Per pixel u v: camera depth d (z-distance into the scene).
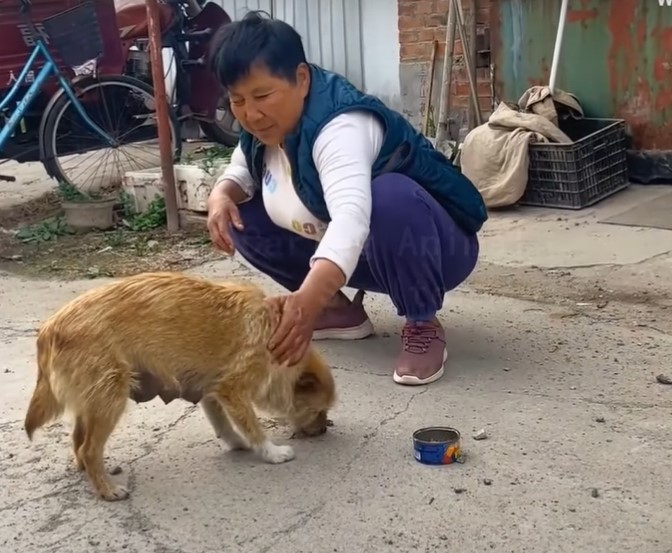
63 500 2.85
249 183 3.73
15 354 4.16
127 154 7.77
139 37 7.84
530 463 2.94
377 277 3.56
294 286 4.05
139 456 3.12
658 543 2.48
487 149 6.58
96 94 7.29
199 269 5.59
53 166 7.17
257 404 3.02
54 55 6.94
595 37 7.02
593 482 2.80
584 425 3.19
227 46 2.96
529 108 6.88
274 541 2.58
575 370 3.69
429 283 3.50
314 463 3.01
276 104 3.02
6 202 7.69
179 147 7.65
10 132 6.70
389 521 2.65
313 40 9.74
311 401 3.10
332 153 3.03
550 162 6.47
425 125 8.22
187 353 2.84
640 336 4.05
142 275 2.93
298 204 3.47
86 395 2.72
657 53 6.75
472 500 2.73
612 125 6.73
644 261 5.15
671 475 2.83
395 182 3.36
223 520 2.70
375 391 3.55
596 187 6.59
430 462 2.95
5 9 6.68
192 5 8.30
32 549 2.60
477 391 3.51
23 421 3.43
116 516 2.75
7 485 2.96
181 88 8.41
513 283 4.92
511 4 7.43
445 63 7.61
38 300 5.05
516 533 2.56
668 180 6.93
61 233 6.53
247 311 2.88
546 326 4.22
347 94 3.15
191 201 6.50
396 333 4.21
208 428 3.32
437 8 8.27
